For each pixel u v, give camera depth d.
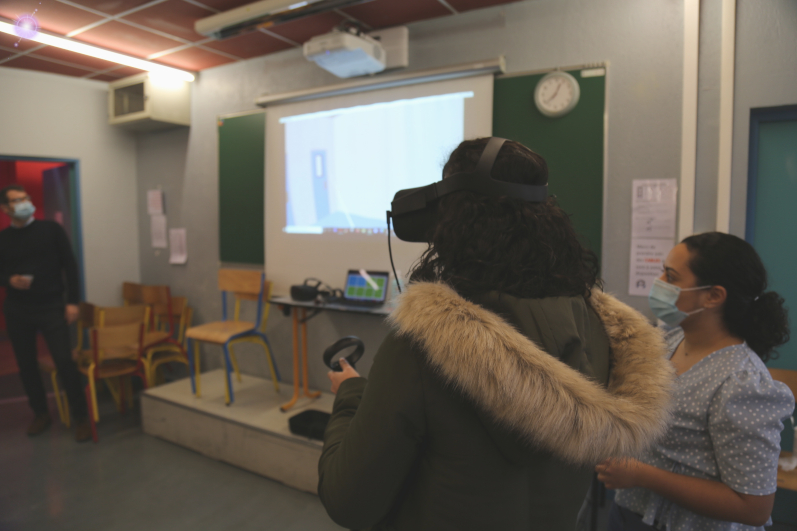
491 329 0.53
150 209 4.25
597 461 0.54
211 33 2.82
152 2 2.61
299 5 2.53
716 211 2.21
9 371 4.49
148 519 2.24
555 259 0.59
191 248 4.01
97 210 4.14
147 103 3.63
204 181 3.88
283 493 2.48
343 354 3.24
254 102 3.50
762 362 0.99
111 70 3.75
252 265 3.57
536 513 0.60
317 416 2.79
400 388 0.56
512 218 0.58
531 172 0.61
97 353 2.99
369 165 3.01
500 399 0.51
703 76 2.21
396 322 0.58
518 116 2.57
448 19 2.75
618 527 1.13
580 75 2.41
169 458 2.85
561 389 0.51
